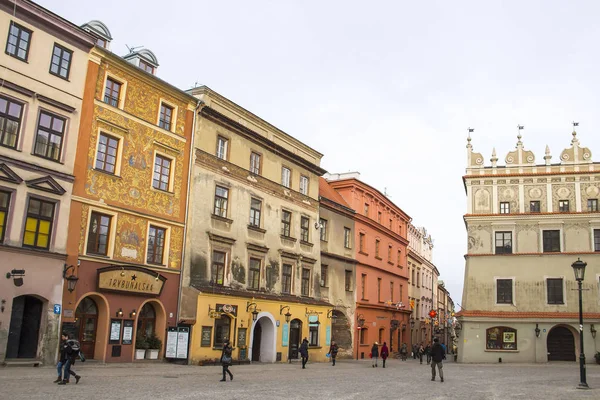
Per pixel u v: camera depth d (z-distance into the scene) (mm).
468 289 46375
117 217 26125
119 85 27188
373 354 35688
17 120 22641
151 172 28250
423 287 73438
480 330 44969
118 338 25438
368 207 52594
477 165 49375
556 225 45906
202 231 30859
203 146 31656
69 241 23891
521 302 45094
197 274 30094
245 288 33656
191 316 28969
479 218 47594
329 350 40906
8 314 21312
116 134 26578
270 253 36344
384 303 53562
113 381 18516
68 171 24203
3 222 21750
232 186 33531
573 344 43906
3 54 22141
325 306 40969
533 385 22469
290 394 17109
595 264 44344
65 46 24578
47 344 22547
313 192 42469
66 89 24422
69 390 15602
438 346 23938
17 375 18562
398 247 60219
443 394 18312
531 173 47500
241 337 32000
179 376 21734
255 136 35938
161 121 29344
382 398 16672
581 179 46375
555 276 44969
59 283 23281
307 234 41125
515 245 46375
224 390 17562
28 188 22578
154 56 30234
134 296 26375
